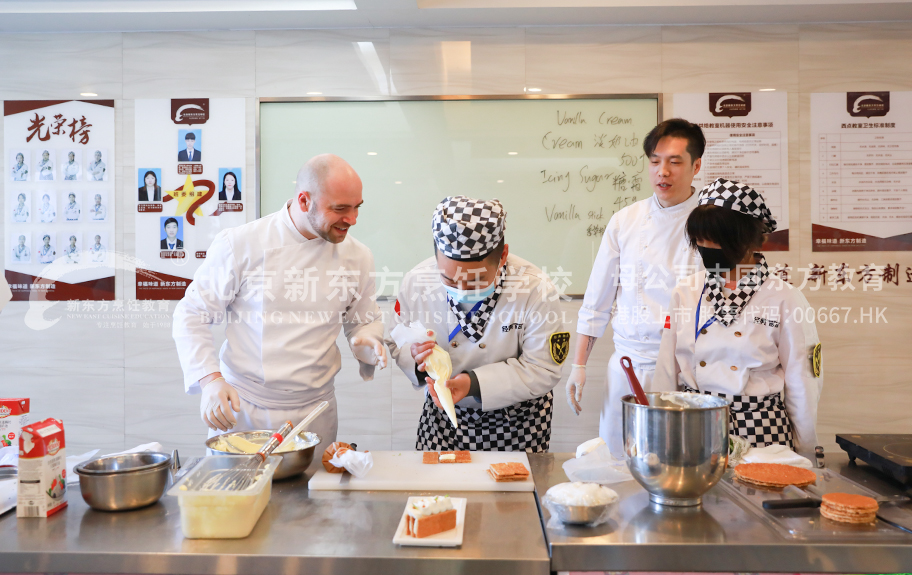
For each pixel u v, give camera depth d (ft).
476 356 5.80
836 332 10.13
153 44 10.28
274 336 5.63
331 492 4.09
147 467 3.86
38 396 10.43
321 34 10.23
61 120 10.36
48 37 10.32
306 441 4.76
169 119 10.30
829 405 10.19
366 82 10.22
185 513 3.32
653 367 7.04
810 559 3.11
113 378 10.41
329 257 5.76
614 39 10.11
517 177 10.19
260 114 10.25
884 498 3.70
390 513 3.71
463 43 10.16
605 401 7.65
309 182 5.21
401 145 10.23
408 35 10.18
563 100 10.12
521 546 3.24
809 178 10.08
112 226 10.37
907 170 10.02
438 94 10.19
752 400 5.18
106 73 10.32
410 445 10.33
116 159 10.36
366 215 10.29
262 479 3.58
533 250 10.24
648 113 10.10
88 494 3.76
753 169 10.08
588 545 3.13
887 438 4.57
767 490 3.92
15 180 10.41
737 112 10.04
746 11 9.60
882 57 9.99
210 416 4.94
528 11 9.59
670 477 3.53
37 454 3.70
